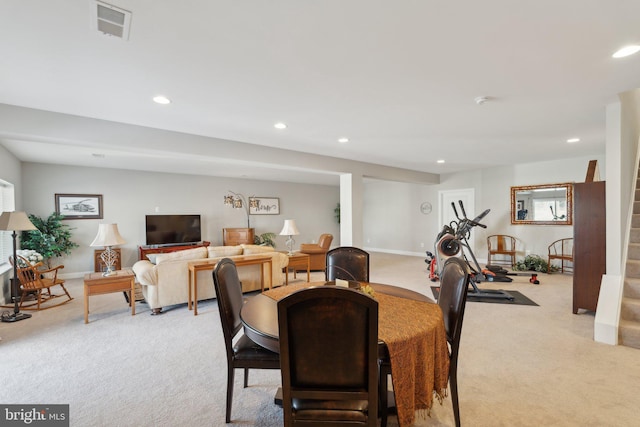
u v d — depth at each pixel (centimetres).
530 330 313
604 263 340
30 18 158
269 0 148
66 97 265
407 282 537
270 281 451
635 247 326
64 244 577
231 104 287
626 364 243
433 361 156
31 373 234
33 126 290
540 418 180
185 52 196
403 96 271
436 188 814
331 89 256
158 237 693
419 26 171
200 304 415
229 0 147
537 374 229
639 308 285
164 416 185
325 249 660
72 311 387
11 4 146
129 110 299
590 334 303
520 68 222
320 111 308
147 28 169
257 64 213
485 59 209
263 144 444
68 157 531
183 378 228
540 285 500
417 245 865
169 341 295
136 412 188
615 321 280
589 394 204
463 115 324
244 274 448
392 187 925
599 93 269
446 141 438
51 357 261
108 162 586
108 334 311
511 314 362
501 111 313
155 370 239
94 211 638
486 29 174
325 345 122
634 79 241
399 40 185
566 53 201
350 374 123
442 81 242
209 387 216
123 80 234
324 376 124
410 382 142
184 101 278
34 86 242
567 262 599
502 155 552
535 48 195
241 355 178
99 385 218
